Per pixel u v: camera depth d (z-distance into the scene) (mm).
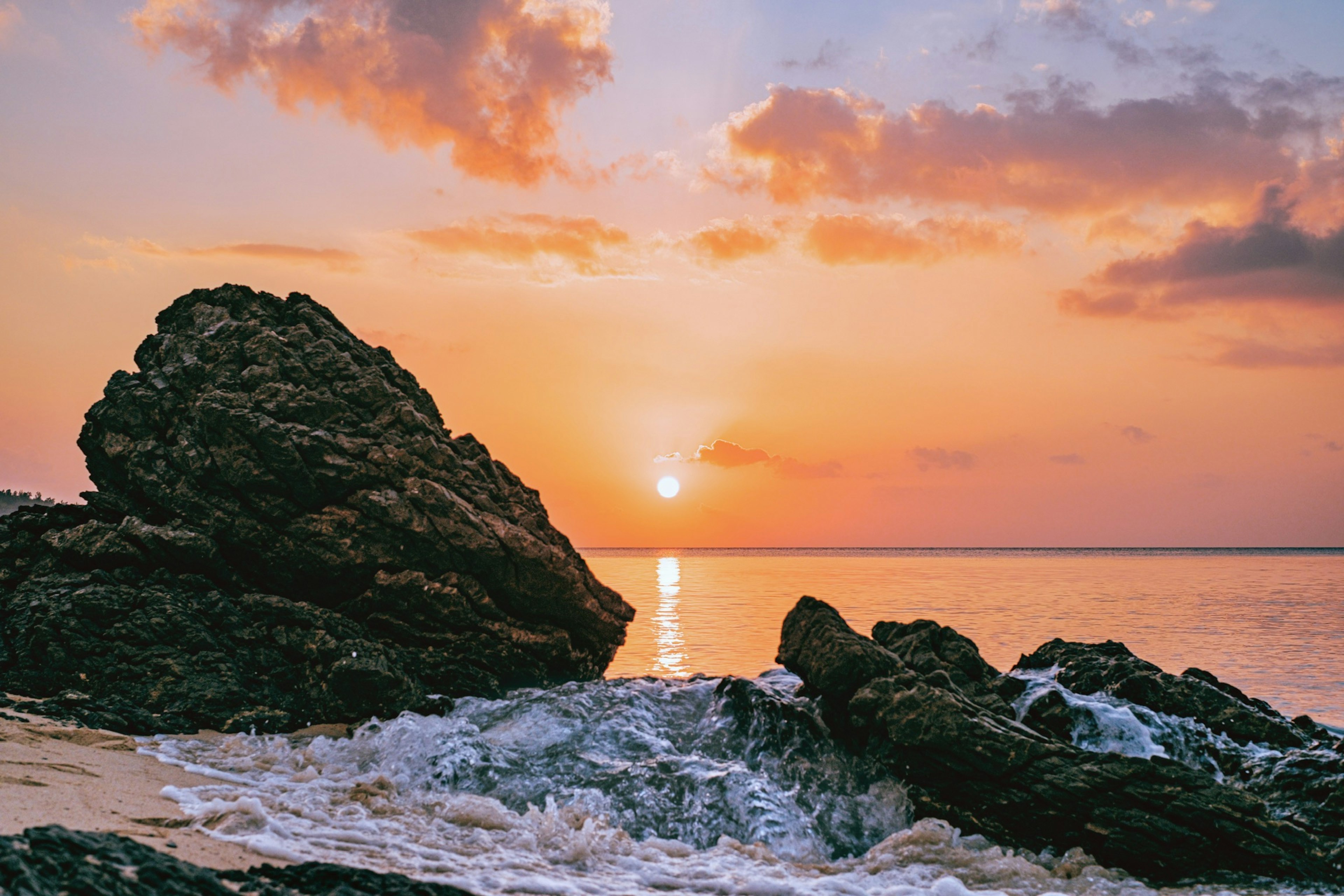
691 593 62031
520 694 16797
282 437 16938
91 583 16281
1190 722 14164
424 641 17328
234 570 17188
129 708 14070
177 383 18094
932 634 15758
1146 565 138250
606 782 12297
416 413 18578
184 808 9305
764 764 13305
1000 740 11969
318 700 15516
